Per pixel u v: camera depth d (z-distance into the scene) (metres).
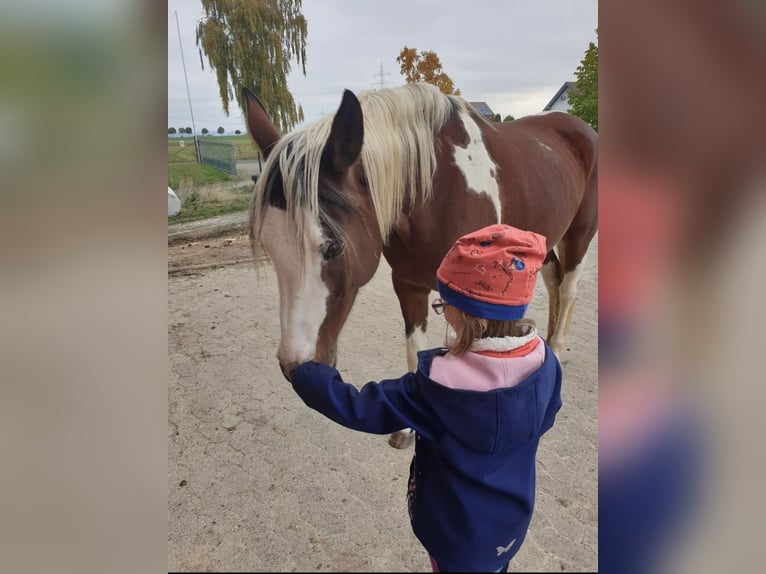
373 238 1.43
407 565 1.51
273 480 1.89
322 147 1.26
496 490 0.96
